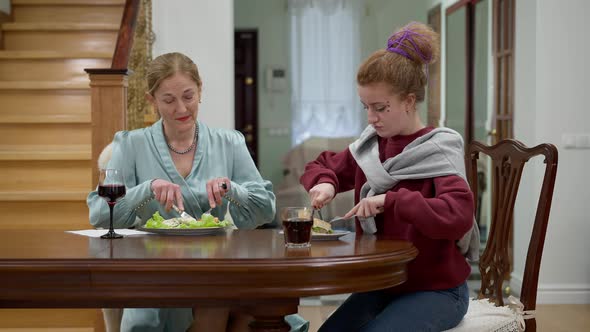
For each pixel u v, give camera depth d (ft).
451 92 27.86
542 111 16.96
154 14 17.25
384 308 7.16
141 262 5.87
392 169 7.23
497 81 21.84
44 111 17.31
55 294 5.94
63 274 5.93
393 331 6.59
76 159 15.48
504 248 8.25
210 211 8.79
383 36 35.06
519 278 17.92
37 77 18.25
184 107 8.34
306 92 35.50
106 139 12.40
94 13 20.03
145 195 7.89
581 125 17.02
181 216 7.82
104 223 8.17
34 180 15.58
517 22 18.11
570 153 17.02
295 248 6.49
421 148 7.05
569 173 17.03
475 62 25.18
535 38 16.97
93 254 6.19
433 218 6.54
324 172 7.77
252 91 35.53
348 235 7.41
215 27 17.26
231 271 5.82
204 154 8.86
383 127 7.16
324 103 35.47
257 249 6.47
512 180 8.21
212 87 17.31
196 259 5.88
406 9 34.88
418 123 7.37
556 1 16.87
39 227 14.65
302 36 35.37
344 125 35.42
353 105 35.40
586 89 16.96
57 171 15.57
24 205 14.64
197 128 8.97
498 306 8.09
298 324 8.32
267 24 35.40
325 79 35.42
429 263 7.01
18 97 17.33
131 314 8.13
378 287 6.21
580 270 17.21
